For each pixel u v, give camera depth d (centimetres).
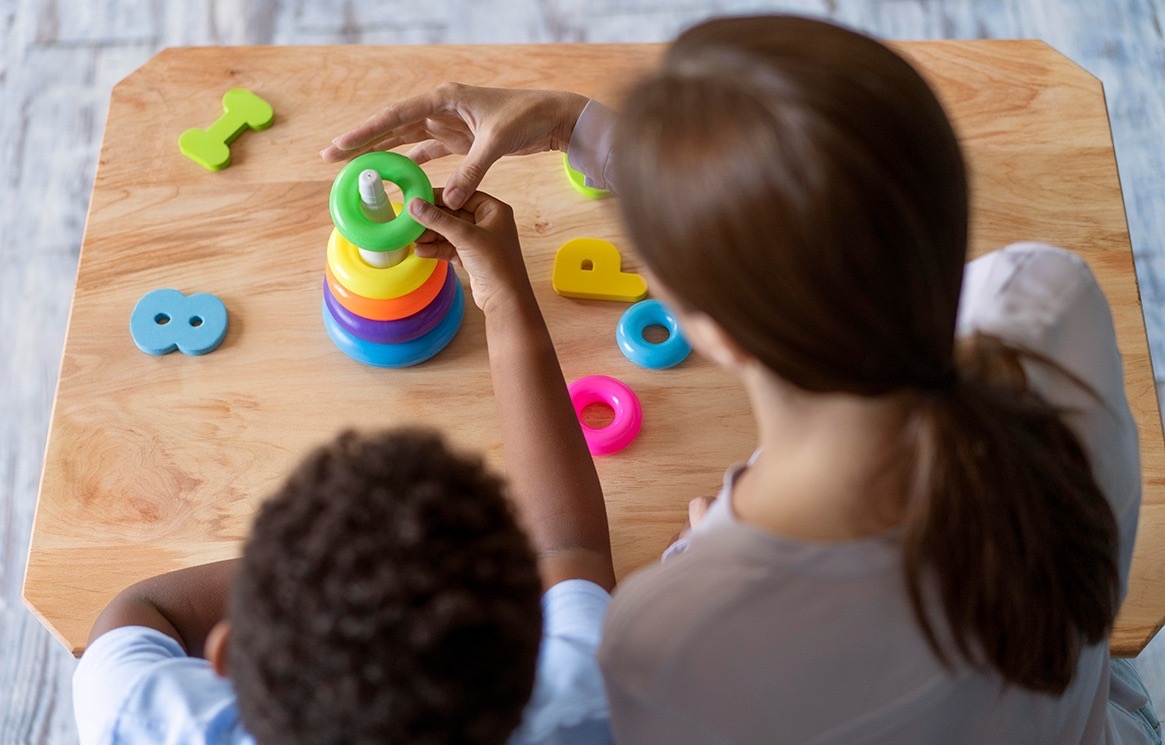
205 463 89
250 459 89
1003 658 50
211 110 102
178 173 100
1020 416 49
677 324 93
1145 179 181
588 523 78
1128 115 186
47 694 147
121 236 97
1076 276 61
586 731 61
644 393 93
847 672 50
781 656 49
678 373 94
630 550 86
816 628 48
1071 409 55
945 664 50
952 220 41
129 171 99
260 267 96
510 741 59
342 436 48
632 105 42
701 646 49
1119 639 82
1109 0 194
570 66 105
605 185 94
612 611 52
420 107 91
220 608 79
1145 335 93
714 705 50
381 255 86
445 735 45
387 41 187
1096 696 70
